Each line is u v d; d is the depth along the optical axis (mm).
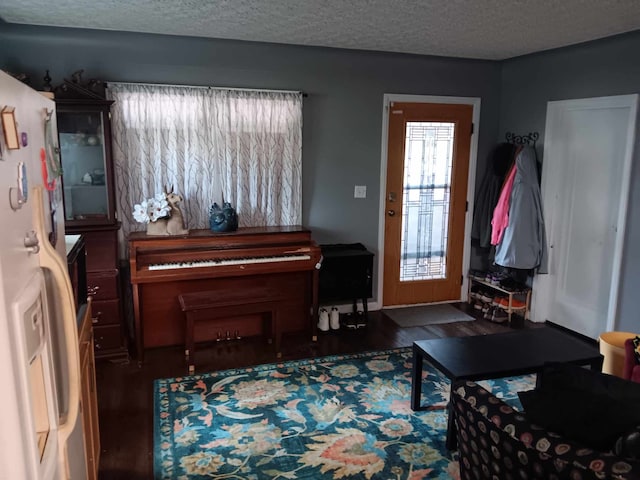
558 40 3895
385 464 2514
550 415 1583
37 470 963
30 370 1006
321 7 3027
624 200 3754
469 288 5125
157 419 2910
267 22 3396
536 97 4516
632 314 3781
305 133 4367
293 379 3418
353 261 4316
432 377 3461
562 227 4387
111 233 3576
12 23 3523
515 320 4668
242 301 3533
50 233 1424
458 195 4961
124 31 3736
